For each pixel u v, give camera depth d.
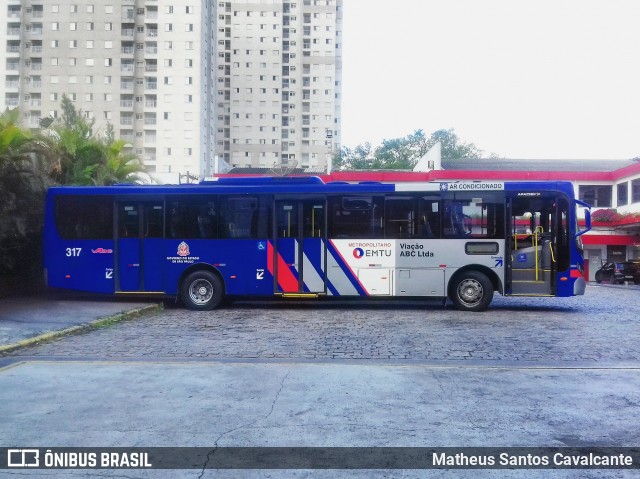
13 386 6.67
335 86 121.06
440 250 14.20
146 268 14.77
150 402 6.02
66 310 13.41
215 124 102.81
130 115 88.69
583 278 14.01
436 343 9.72
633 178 36.56
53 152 18.42
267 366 7.79
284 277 14.44
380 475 4.20
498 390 6.52
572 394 6.36
